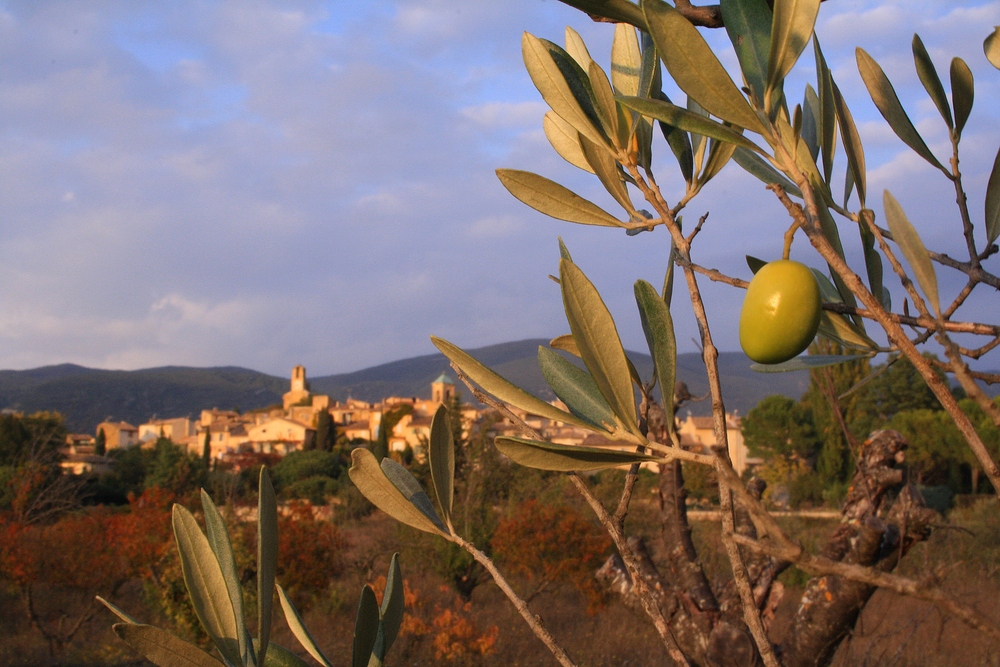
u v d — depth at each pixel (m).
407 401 95.12
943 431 30.83
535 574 17.64
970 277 1.36
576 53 1.73
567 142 1.72
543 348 1.41
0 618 17.50
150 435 109.00
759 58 1.23
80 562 16.36
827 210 1.55
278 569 15.96
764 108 1.20
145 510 18.14
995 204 1.42
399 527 18.33
